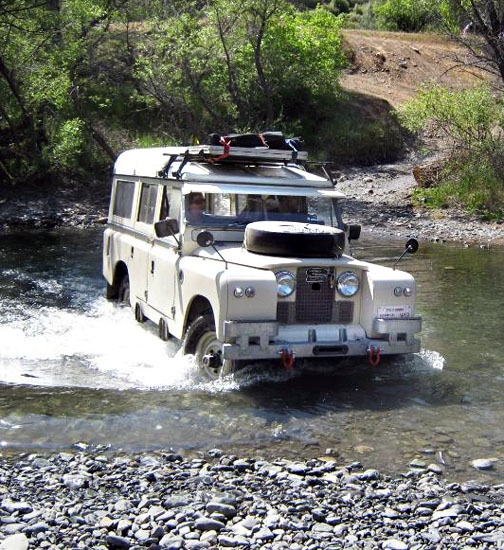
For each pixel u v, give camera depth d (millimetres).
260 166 8898
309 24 33625
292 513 4934
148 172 9375
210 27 26969
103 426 6340
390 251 16797
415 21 48031
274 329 7094
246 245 7801
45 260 14984
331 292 7578
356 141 31219
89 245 17047
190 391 7270
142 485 5246
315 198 8656
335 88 32938
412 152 31766
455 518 4902
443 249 17250
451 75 39219
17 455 5750
